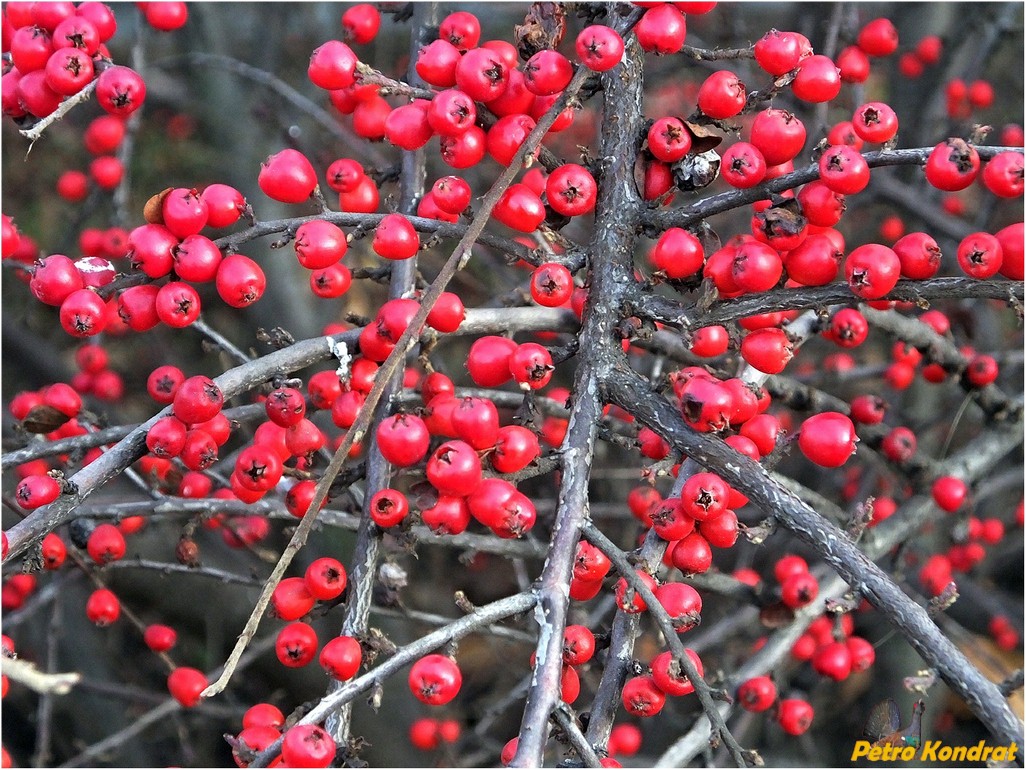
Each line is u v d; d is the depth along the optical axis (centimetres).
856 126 209
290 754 174
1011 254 187
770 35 213
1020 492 556
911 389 519
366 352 249
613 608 427
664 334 327
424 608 548
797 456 554
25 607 379
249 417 293
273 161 227
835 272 201
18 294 583
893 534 370
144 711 510
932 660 177
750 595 342
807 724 345
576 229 470
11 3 257
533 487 478
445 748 433
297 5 556
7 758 276
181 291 218
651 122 237
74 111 580
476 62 216
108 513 304
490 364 227
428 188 502
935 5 507
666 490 444
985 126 198
